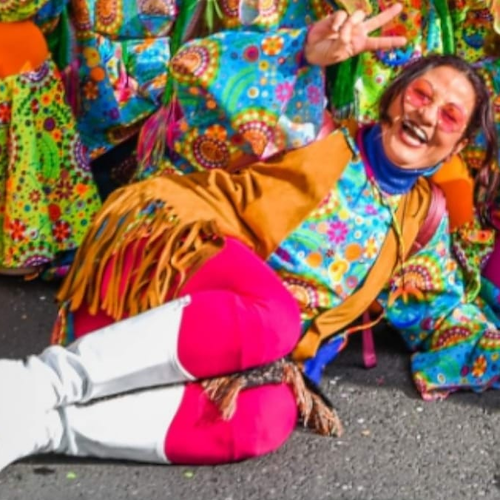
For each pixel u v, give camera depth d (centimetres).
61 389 313
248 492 329
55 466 332
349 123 368
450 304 397
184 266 336
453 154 367
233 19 382
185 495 325
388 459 349
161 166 385
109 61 449
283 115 362
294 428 357
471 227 405
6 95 425
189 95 366
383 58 402
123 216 351
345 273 365
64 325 354
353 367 397
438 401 380
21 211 431
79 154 439
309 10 378
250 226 357
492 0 400
